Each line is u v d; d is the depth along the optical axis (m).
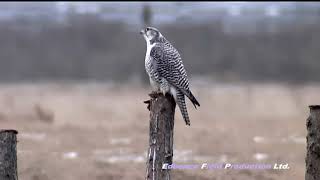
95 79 57.62
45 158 15.88
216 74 59.00
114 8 65.31
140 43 61.19
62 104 33.12
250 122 26.05
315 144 9.85
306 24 66.31
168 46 11.91
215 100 36.28
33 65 60.47
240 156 17.05
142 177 14.57
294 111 30.77
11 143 9.83
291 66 61.69
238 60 62.03
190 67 60.78
